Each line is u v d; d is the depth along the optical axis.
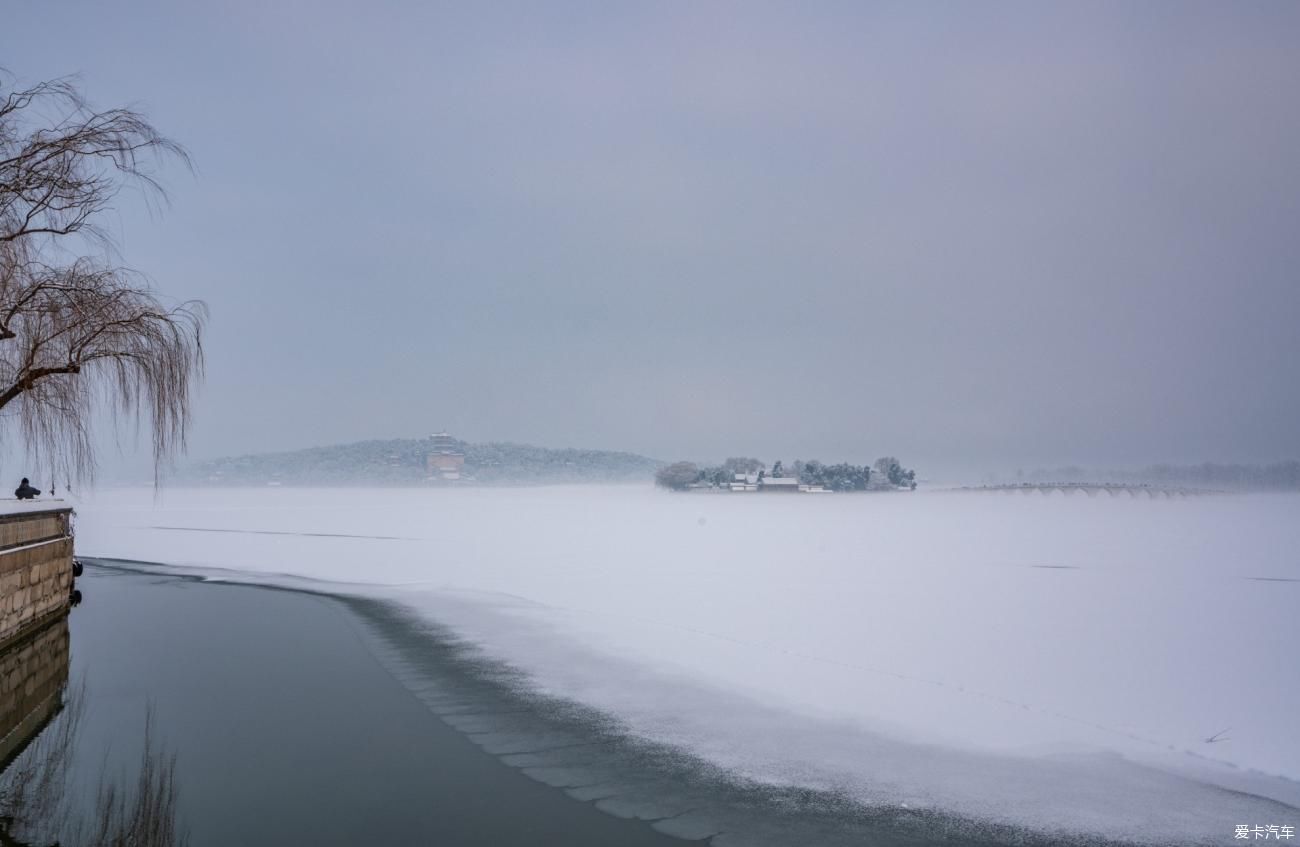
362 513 92.38
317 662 15.30
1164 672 15.50
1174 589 27.17
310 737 10.83
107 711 12.02
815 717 11.88
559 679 14.08
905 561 36.75
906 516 94.06
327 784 9.20
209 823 8.15
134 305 20.00
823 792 9.05
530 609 22.02
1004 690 14.02
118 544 46.25
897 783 9.32
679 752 10.33
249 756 10.10
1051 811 8.55
